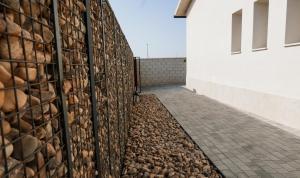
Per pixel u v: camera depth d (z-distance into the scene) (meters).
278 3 5.37
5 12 0.70
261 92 6.25
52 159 0.96
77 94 1.40
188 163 3.49
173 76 17.80
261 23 6.49
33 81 0.87
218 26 9.11
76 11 1.45
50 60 1.01
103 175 2.03
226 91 8.58
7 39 0.71
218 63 9.27
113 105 2.89
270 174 3.07
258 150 3.95
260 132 4.96
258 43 6.57
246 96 7.09
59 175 1.03
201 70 11.75
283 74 5.31
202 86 11.66
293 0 5.03
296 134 4.73
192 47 13.50
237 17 7.86
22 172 0.74
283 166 3.30
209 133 5.00
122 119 3.96
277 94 5.57
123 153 3.78
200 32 11.68
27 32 0.82
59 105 1.07
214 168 3.34
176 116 6.76
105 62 2.31
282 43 5.28
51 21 1.03
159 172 3.21
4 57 0.70
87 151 1.58
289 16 5.08
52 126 0.99
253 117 6.32
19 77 0.78
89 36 1.67
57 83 1.05
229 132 5.04
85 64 1.63
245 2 6.89
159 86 16.78
